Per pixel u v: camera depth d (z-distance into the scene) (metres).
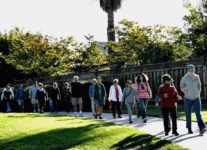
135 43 31.38
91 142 11.15
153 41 30.59
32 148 10.83
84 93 25.20
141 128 14.19
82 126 13.76
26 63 40.22
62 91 25.89
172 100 12.34
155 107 22.86
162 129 13.77
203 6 27.20
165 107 12.35
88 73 29.56
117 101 18.70
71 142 11.24
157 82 24.98
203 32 27.09
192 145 10.58
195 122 15.05
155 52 29.84
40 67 39.47
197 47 27.05
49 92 25.86
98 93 18.69
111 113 21.55
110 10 33.62
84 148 10.54
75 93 20.53
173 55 29.39
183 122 15.26
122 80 27.16
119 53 31.80
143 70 25.83
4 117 17.28
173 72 24.05
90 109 25.14
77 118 17.98
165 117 12.42
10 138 12.05
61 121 16.31
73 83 20.64
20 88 27.97
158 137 11.71
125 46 31.62
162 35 30.45
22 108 28.03
